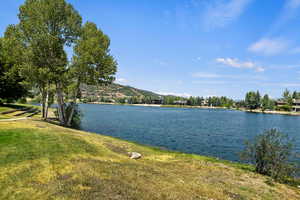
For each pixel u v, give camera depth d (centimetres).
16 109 3956
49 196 691
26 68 2472
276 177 1239
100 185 792
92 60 2650
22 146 1159
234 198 870
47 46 2514
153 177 968
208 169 1322
